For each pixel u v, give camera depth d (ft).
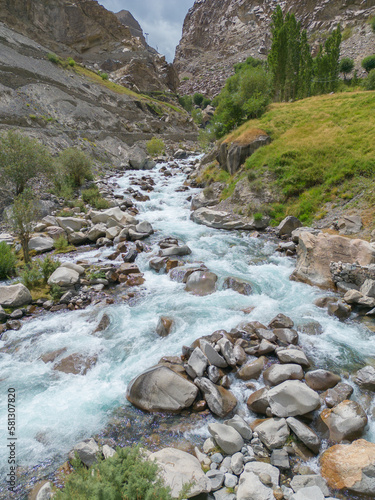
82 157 86.84
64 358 24.81
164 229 60.95
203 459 16.12
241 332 26.78
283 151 70.95
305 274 38.27
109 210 60.95
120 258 45.88
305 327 28.19
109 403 20.49
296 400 18.65
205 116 344.28
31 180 79.30
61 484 14.88
